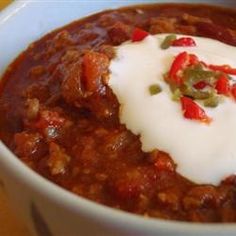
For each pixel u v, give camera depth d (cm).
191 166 15
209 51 18
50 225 13
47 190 12
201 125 15
